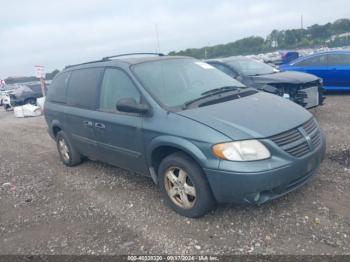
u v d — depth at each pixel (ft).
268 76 26.89
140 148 14.11
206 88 15.03
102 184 17.70
